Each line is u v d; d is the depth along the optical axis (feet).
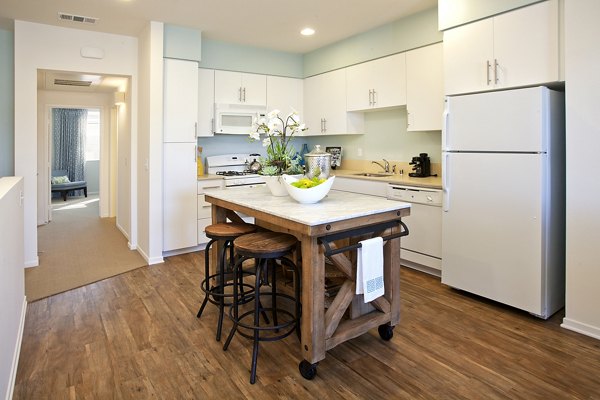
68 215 22.66
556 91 8.70
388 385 6.43
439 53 11.66
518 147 8.71
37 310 9.39
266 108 16.31
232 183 14.87
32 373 6.76
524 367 6.90
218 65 15.05
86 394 6.21
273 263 8.65
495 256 9.30
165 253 14.07
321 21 12.82
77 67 12.96
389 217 7.37
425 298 10.05
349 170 16.58
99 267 12.72
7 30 13.55
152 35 12.42
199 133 14.82
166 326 8.58
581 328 8.11
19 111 12.17
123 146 17.25
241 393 6.25
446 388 6.33
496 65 9.20
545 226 8.51
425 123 12.19
